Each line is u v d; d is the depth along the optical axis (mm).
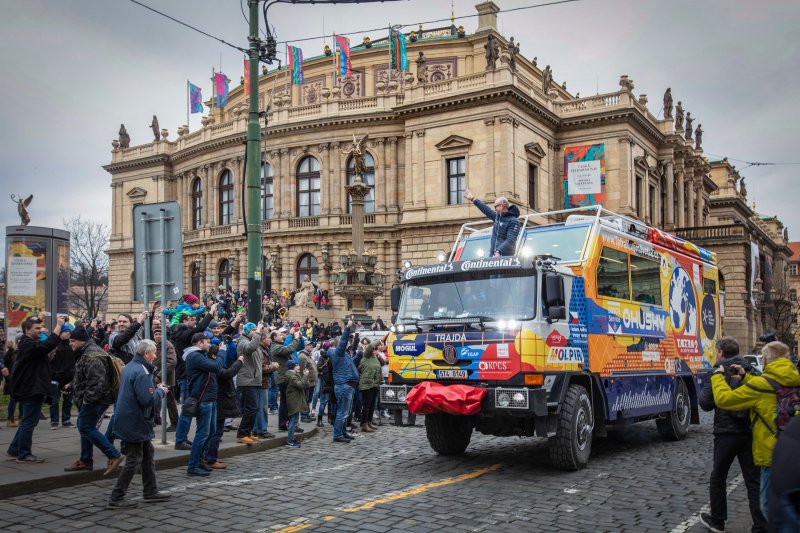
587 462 13906
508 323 12812
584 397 13742
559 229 15289
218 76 66688
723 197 95312
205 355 12648
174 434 16172
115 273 77250
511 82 51125
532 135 54906
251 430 16516
